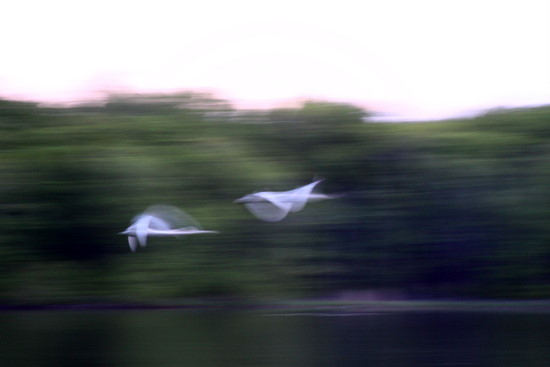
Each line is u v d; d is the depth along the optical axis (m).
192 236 12.20
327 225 12.43
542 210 12.17
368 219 12.46
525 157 12.30
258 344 9.08
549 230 12.12
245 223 12.34
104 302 12.15
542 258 12.21
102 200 12.20
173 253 12.19
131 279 12.15
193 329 10.23
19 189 12.16
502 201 12.27
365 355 8.40
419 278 12.44
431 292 12.41
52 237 12.23
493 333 9.65
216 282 12.17
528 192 12.24
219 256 12.23
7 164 12.17
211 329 10.22
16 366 8.12
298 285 12.35
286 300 12.25
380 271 12.43
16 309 12.02
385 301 12.27
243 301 12.16
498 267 12.28
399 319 10.86
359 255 12.41
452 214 12.39
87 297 12.16
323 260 12.40
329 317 11.09
